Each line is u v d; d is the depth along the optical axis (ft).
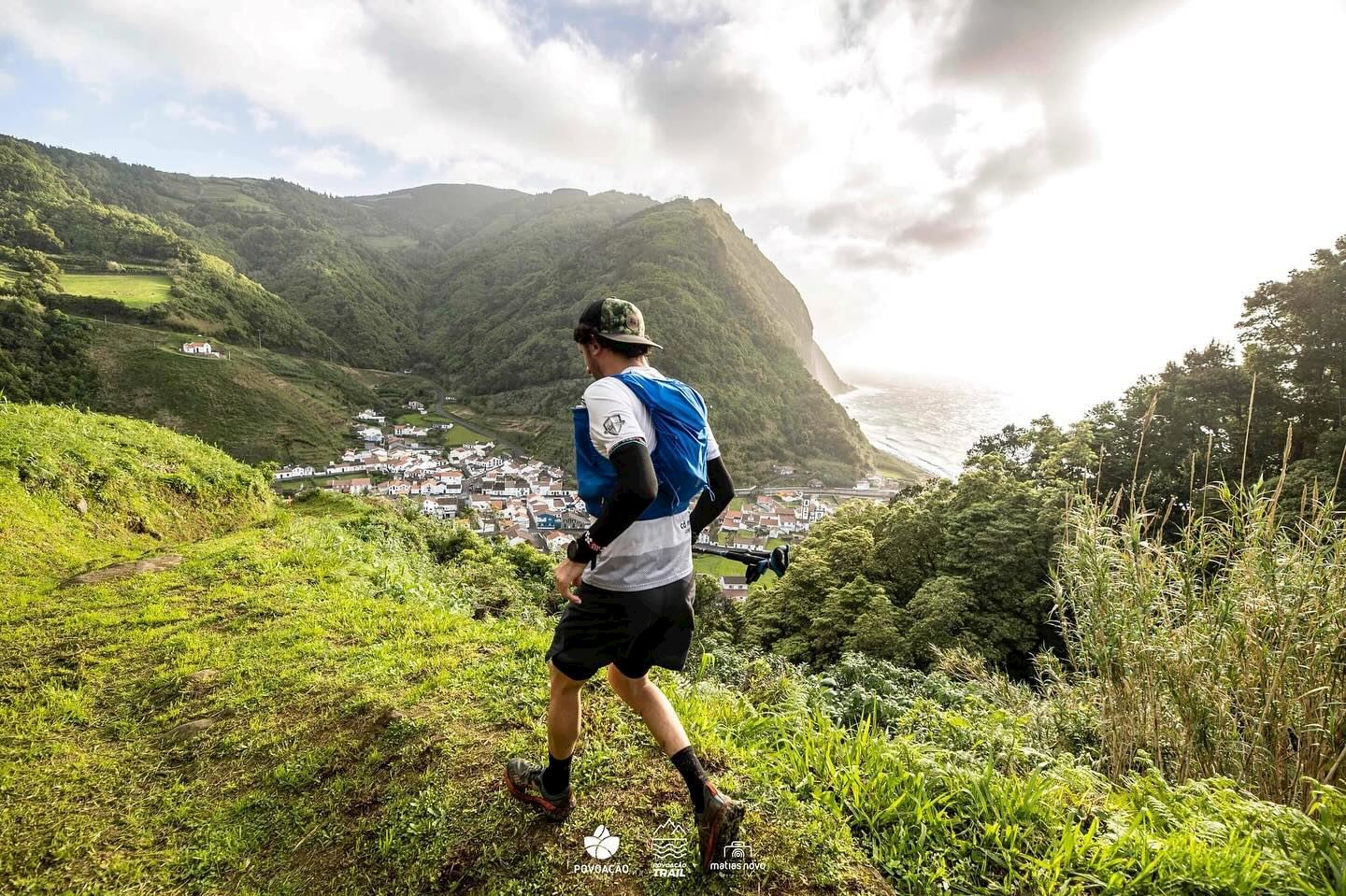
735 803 6.44
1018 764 10.31
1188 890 6.40
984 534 55.21
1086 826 7.84
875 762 8.80
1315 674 9.64
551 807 7.52
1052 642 50.72
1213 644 10.58
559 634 6.38
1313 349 59.06
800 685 16.85
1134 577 12.03
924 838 7.26
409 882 6.95
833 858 7.01
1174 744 10.94
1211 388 66.23
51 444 29.76
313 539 26.40
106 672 13.34
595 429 5.44
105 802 8.92
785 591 68.59
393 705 10.88
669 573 6.06
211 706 11.66
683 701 10.91
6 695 12.19
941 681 20.90
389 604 17.51
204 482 36.58
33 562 21.75
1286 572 10.34
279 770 9.33
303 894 6.98
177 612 16.67
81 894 7.13
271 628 15.57
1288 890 6.26
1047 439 84.74
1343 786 9.00
